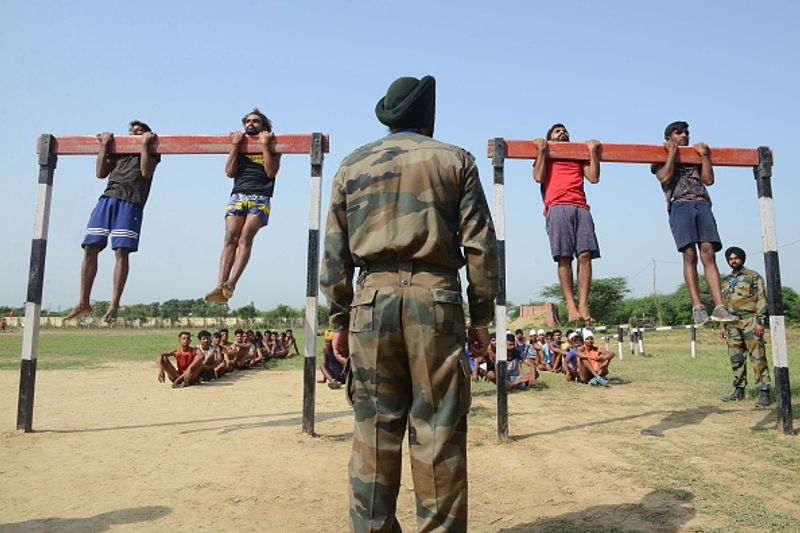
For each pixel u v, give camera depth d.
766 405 7.19
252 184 5.61
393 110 2.57
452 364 2.25
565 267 5.27
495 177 5.62
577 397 8.56
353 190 2.41
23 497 3.65
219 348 12.96
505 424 5.30
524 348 12.33
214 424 6.16
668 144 5.50
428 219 2.29
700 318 5.31
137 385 10.26
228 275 5.41
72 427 5.99
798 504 3.48
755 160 5.77
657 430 5.82
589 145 5.43
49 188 6.03
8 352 19.11
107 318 5.46
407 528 3.15
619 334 16.03
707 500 3.55
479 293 2.40
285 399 8.42
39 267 5.89
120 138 5.77
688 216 5.40
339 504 3.54
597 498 3.62
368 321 2.29
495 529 3.12
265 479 4.05
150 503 3.53
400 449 2.32
